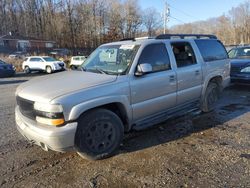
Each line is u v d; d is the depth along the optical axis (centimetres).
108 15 6494
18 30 6769
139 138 447
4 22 6831
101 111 363
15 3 6800
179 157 374
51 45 5900
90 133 355
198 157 372
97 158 366
